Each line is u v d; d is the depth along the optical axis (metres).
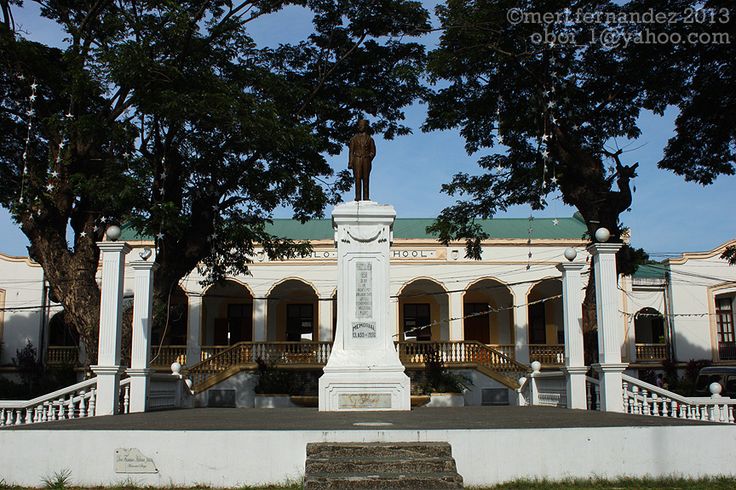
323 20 20.75
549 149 20.17
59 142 17.78
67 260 17.97
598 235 14.27
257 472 8.11
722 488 7.94
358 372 13.22
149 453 8.16
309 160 20.08
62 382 29.88
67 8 19.39
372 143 14.33
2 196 18.80
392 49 21.17
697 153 21.17
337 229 13.90
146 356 15.02
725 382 22.16
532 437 8.33
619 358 13.92
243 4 18.83
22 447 8.20
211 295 33.78
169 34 16.86
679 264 32.47
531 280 31.62
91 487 8.11
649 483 8.21
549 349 31.05
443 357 28.25
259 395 26.41
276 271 31.97
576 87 20.23
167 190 18.61
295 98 19.50
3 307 32.09
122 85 16.95
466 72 20.50
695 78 19.62
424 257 32.06
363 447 7.88
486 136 22.33
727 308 32.44
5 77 17.70
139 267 15.33
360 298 13.62
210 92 17.16
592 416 11.30
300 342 28.84
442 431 8.23
